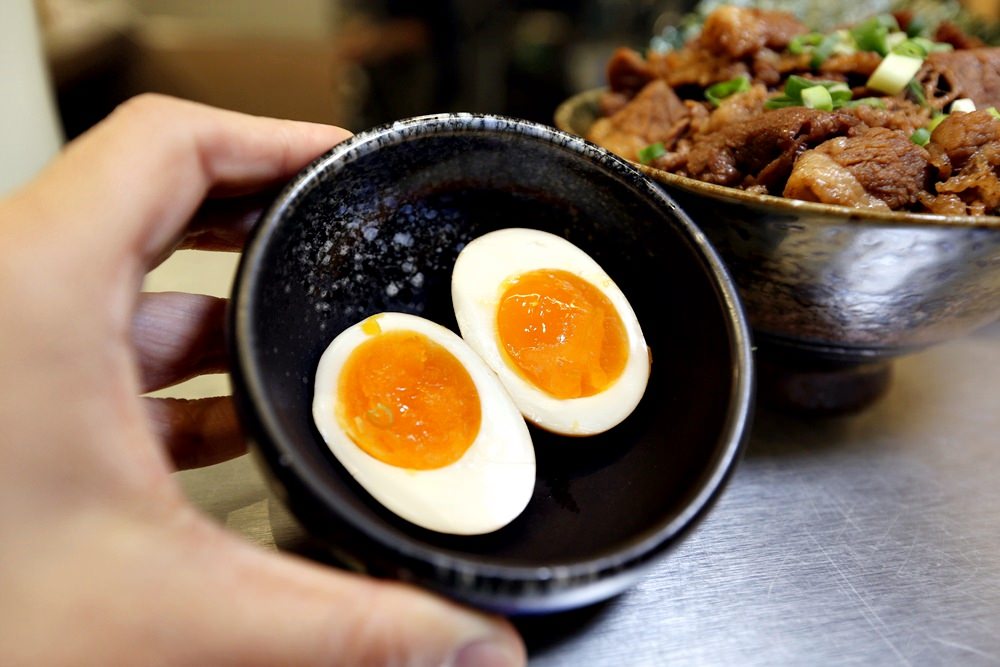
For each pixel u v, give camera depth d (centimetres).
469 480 20
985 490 25
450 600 16
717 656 21
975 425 28
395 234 22
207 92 70
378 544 16
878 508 24
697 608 21
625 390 21
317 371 20
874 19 32
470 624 17
